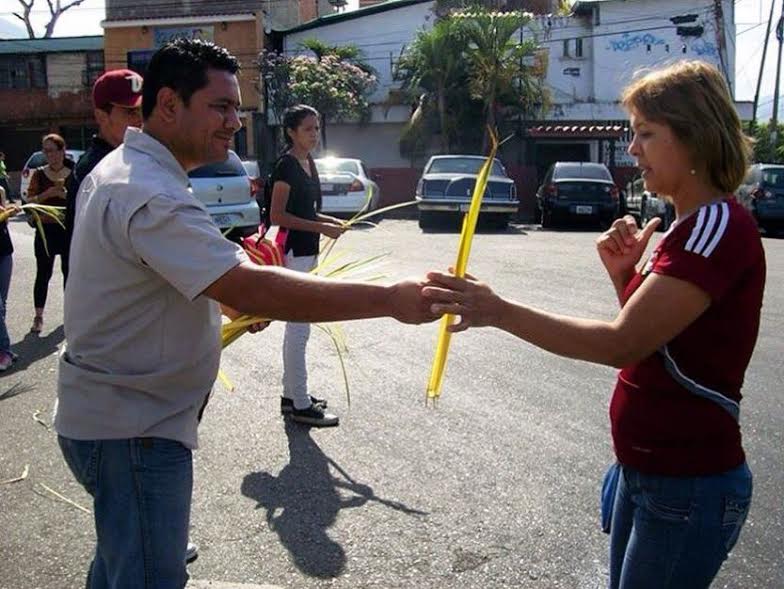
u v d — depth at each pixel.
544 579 3.43
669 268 1.94
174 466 2.27
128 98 3.58
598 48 30.59
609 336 1.96
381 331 7.71
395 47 31.89
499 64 26.69
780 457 4.67
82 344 2.22
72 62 35.94
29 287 10.05
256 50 31.48
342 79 29.58
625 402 2.11
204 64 2.21
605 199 19.42
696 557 2.04
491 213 18.09
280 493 4.23
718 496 2.01
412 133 28.11
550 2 32.44
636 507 2.13
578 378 6.20
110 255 2.12
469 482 4.34
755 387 5.96
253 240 3.73
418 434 5.03
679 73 2.01
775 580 3.43
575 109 30.33
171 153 2.24
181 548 2.29
